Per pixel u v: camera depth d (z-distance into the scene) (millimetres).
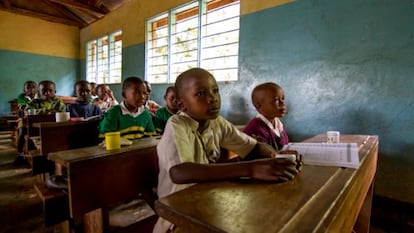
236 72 2955
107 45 5465
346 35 2037
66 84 6645
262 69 2619
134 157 1184
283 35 2436
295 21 2346
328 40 2139
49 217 1150
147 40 4250
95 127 1970
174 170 698
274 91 1491
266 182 591
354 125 2027
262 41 2604
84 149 1173
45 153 1719
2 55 5816
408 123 1770
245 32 2750
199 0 3279
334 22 2098
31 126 2367
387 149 1870
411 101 1751
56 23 6402
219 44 3123
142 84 1917
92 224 1326
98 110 3117
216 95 876
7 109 5941
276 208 461
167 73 3895
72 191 988
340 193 539
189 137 828
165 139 810
